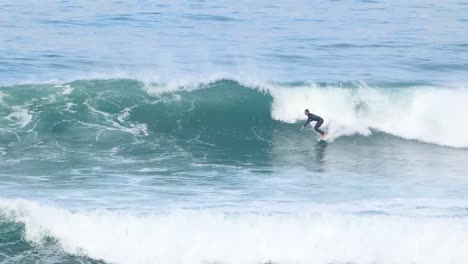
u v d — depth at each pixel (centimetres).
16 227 6962
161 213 7512
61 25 18162
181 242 6869
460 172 9725
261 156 10150
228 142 10775
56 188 8288
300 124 11631
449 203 8181
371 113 11850
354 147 10925
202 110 11412
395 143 11288
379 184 8944
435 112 11850
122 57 15100
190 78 11725
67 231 6938
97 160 9525
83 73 13600
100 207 7656
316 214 7244
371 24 19662
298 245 6869
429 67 14862
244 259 6762
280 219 7100
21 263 6612
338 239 6919
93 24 18500
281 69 14300
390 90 11994
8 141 10056
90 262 6688
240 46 16450
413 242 6925
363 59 15412
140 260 6725
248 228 6994
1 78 12925
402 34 18375
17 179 8600
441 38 18012
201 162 9669
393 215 7688
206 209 7706
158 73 13775
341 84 12131
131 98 11306
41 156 9575
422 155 10662
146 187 8431
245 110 11569
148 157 9781
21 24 18062
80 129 10575
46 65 14088
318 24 19450
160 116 11156
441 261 6775
